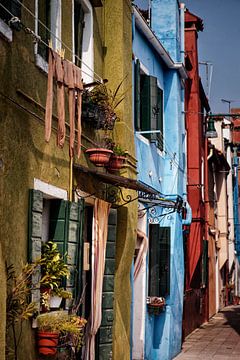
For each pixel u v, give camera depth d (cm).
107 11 1229
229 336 2078
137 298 1438
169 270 1590
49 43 817
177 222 1697
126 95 1230
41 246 874
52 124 907
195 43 2172
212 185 2917
